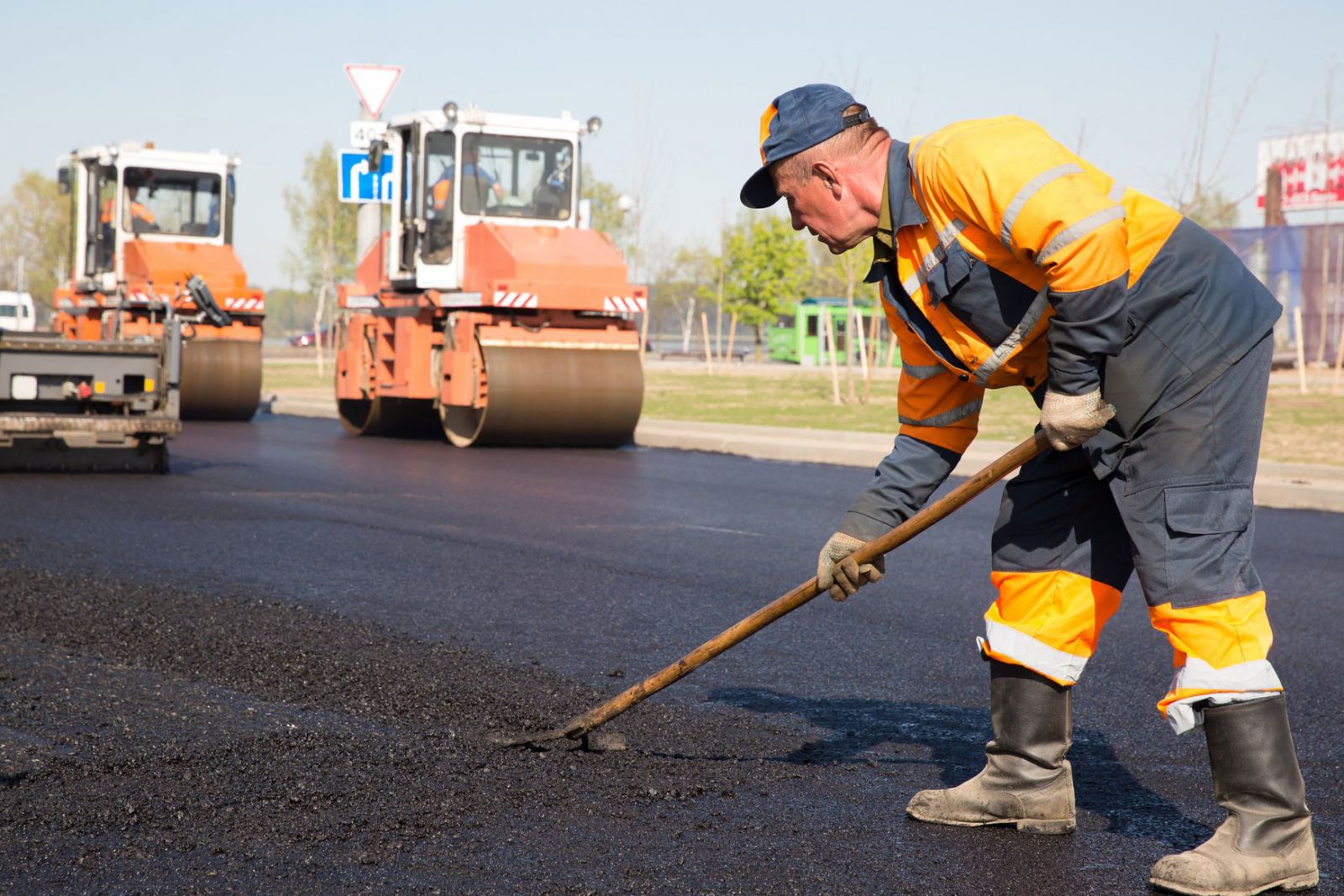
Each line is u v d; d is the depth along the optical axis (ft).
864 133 9.23
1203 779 11.46
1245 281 8.95
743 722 13.00
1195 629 8.82
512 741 11.91
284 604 18.06
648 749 11.94
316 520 26.58
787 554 23.72
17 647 15.21
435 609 18.16
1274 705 8.79
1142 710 13.87
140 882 8.73
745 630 10.71
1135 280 8.73
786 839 9.70
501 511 28.68
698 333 253.65
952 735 12.74
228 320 34.58
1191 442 8.75
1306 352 109.50
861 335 69.41
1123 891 8.86
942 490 35.70
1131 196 9.02
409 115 47.34
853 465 41.06
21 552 21.85
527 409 43.78
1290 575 22.65
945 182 8.66
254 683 13.93
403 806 10.20
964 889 8.84
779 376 107.24
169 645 15.49
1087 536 9.62
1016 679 9.87
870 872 9.09
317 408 62.59
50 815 9.94
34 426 33.27
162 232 58.44
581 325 45.62
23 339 33.99
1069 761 12.01
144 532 24.44
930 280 9.10
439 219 46.75
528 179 47.47
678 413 61.87
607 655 15.78
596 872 8.97
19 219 212.43
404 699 13.43
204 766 11.16
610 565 22.07
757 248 157.28
